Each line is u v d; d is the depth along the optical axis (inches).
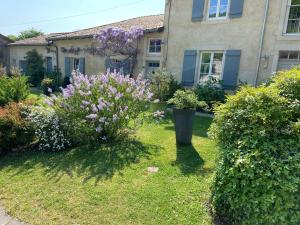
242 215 110.3
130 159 191.8
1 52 909.2
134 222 118.1
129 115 233.1
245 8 371.9
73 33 685.9
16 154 206.1
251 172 108.0
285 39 344.2
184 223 117.4
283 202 101.7
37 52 783.1
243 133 122.1
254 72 371.6
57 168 175.9
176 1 442.0
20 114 219.0
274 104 122.0
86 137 221.6
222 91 374.9
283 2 341.4
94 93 223.5
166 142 234.7
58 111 221.9
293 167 104.8
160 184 152.6
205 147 219.8
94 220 119.4
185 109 220.2
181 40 442.6
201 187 148.6
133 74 513.3
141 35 473.7
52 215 123.2
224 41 395.5
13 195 141.1
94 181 156.3
